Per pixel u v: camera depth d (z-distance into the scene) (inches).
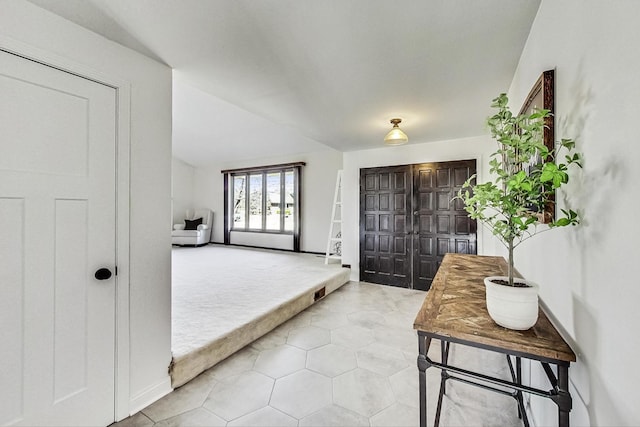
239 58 70.1
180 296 127.4
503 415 65.7
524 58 65.9
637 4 23.4
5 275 48.4
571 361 34.0
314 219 256.2
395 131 118.4
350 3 50.8
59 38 53.2
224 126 224.2
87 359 58.2
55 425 53.8
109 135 61.2
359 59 71.0
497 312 40.9
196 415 65.2
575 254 35.9
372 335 107.3
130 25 56.3
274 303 118.0
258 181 293.7
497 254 135.1
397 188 171.8
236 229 306.2
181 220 327.3
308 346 98.4
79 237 57.1
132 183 65.2
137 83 66.1
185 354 77.5
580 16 34.5
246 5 51.0
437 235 160.4
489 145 148.3
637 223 23.4
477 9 52.7
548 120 43.6
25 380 50.4
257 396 71.9
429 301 53.3
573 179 36.3
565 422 34.5
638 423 23.2
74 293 56.4
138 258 66.6
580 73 34.5
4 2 47.0
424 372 43.4
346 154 192.5
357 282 184.1
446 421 63.9
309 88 88.2
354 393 73.3
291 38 61.7
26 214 50.4
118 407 62.6
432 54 68.7
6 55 47.5
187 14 53.1
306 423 63.0
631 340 24.2
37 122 51.3
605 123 28.6
